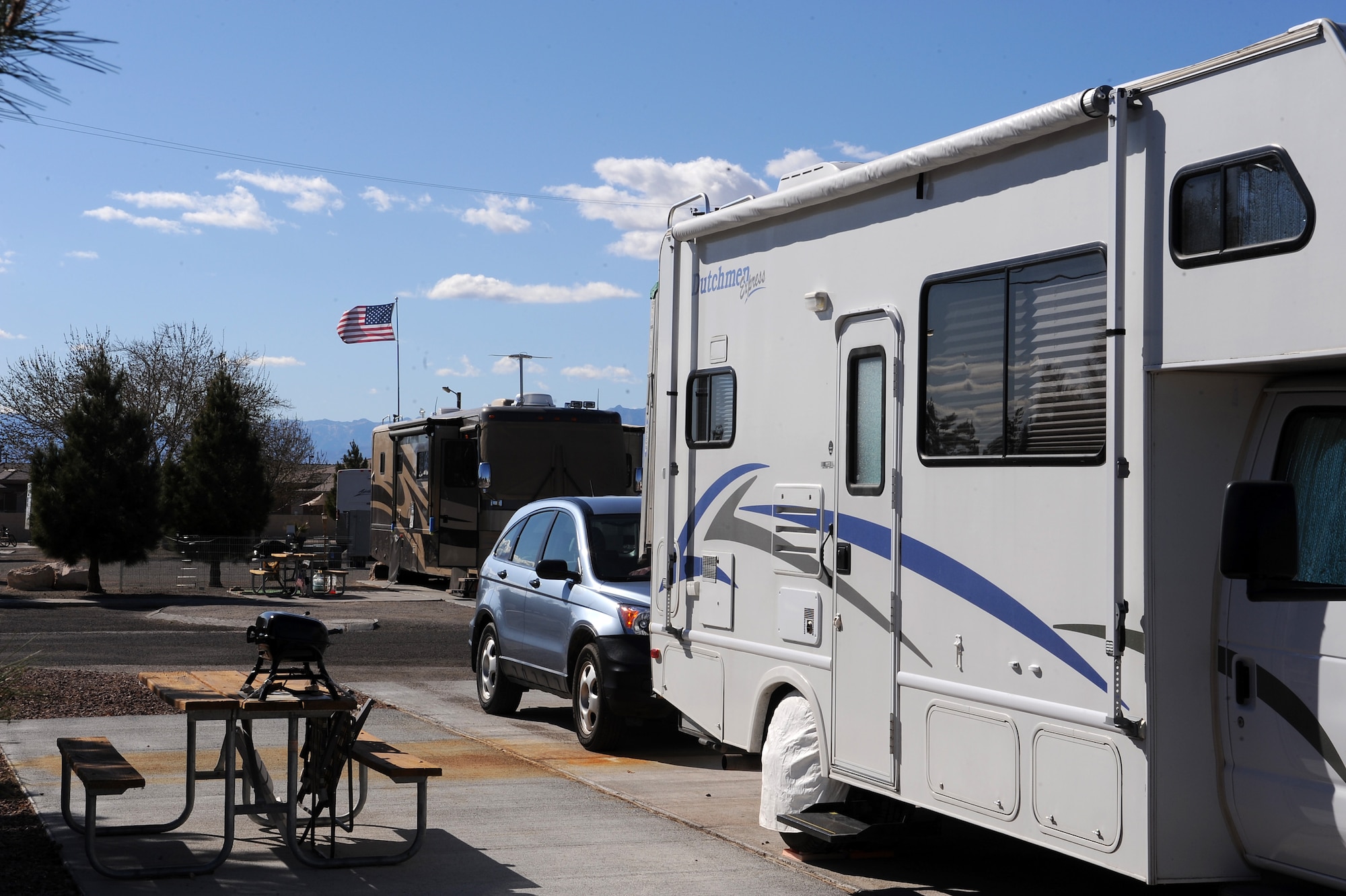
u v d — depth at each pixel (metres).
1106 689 4.40
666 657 7.50
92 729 9.05
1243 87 4.06
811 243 6.27
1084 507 4.53
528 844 6.27
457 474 23.25
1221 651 4.32
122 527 23.56
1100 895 5.60
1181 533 4.33
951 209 5.32
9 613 19.42
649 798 7.37
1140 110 4.41
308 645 5.68
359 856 5.90
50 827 6.33
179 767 7.86
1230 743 4.29
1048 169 4.82
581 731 9.01
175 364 46.34
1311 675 4.02
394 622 18.97
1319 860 4.05
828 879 5.79
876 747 5.60
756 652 6.55
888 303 5.68
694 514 7.25
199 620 18.38
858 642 5.75
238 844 6.15
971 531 5.07
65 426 23.75
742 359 6.83
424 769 5.68
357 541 34.97
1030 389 4.83
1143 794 4.26
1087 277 4.61
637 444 24.45
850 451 5.88
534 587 9.93
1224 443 4.41
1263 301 3.96
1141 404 4.32
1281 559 3.98
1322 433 4.20
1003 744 4.86
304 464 57.19
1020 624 4.80
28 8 3.79
